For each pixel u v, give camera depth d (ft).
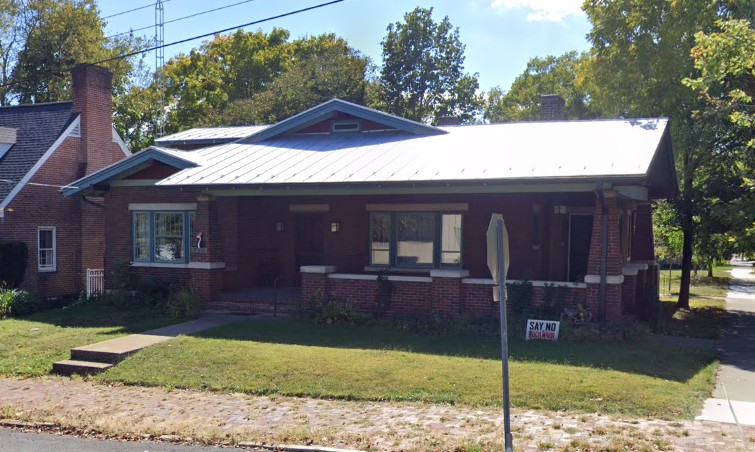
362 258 60.70
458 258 56.85
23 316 60.13
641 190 52.37
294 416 30.89
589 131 57.72
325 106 67.77
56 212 80.64
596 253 46.29
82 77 84.79
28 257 77.20
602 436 26.37
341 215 61.62
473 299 50.24
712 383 35.50
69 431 30.40
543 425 27.99
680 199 70.49
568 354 39.32
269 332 47.65
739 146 68.80
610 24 79.10
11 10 129.08
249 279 66.54
